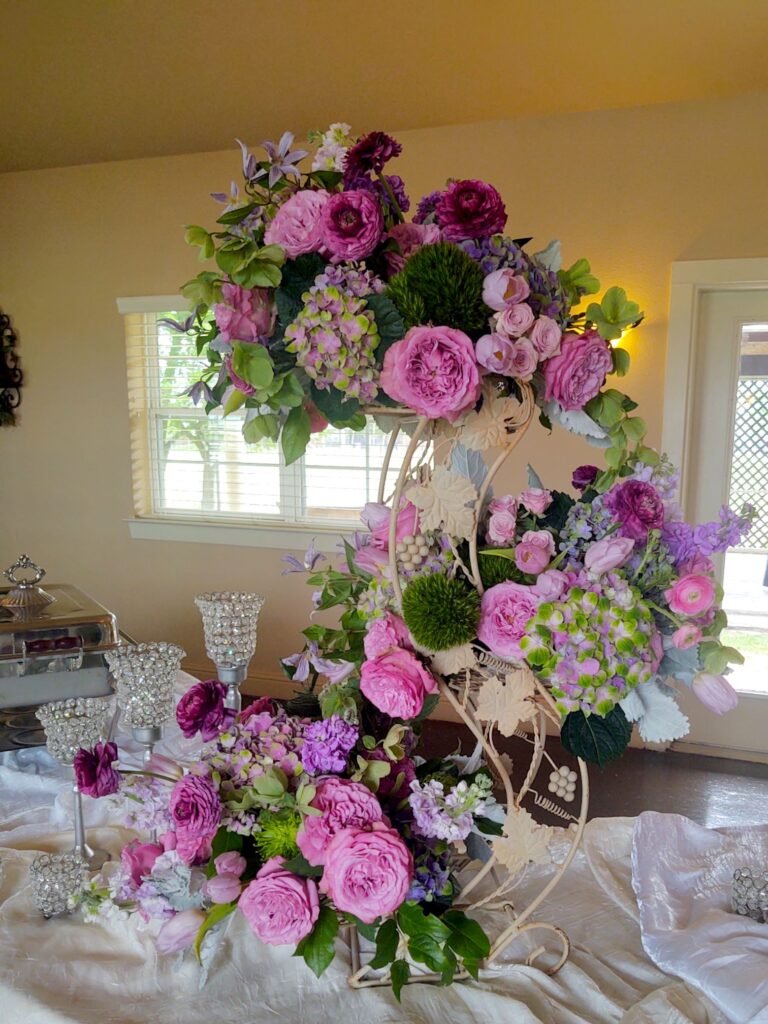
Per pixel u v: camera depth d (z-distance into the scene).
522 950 0.95
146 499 3.99
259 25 2.53
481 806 0.78
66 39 2.66
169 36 2.62
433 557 0.84
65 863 0.99
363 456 3.62
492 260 0.78
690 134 2.90
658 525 0.79
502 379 0.81
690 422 3.09
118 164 3.65
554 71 2.68
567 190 3.07
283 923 0.74
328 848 0.74
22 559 1.59
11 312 3.96
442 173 3.20
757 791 2.87
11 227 3.88
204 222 3.57
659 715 0.76
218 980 0.88
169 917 0.82
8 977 0.87
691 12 2.31
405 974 0.79
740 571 3.17
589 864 1.13
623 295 0.82
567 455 3.18
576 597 0.73
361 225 0.75
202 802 0.77
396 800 0.83
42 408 4.01
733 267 2.91
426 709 0.87
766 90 2.78
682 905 1.03
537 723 0.88
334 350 0.73
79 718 1.05
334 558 3.60
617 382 3.12
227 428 3.81
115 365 3.84
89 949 0.93
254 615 1.28
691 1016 0.82
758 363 3.06
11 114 3.20
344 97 2.91
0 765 1.43
